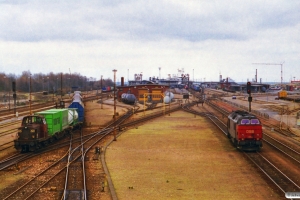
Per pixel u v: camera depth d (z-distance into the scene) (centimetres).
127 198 2386
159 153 3966
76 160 3562
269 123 6925
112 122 7350
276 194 2448
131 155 3853
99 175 2958
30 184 2677
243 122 4012
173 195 2448
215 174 3006
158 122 7362
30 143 3953
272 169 3161
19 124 6838
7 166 3231
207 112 9662
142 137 5231
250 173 3030
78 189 2544
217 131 5847
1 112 9188
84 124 6750
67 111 5384
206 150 4141
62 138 5141
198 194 2467
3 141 4853
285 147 4266
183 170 3158
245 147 4028
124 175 2989
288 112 9000
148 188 2617
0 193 2467
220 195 2439
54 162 3450
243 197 2394
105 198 2372
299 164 3338
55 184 2680
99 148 3894
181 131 5894
